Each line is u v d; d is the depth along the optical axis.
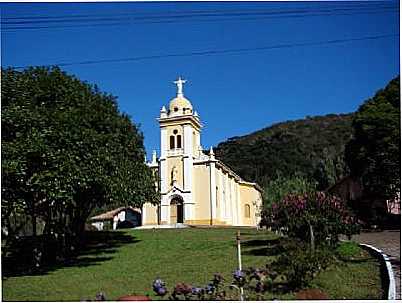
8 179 18.41
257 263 17.88
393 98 36.88
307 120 114.19
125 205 28.19
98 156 22.12
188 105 59.53
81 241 28.33
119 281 16.22
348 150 39.00
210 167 57.47
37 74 26.12
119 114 30.62
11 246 23.09
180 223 56.25
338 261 16.08
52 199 20.22
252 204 68.06
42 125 20.19
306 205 18.73
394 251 18.56
